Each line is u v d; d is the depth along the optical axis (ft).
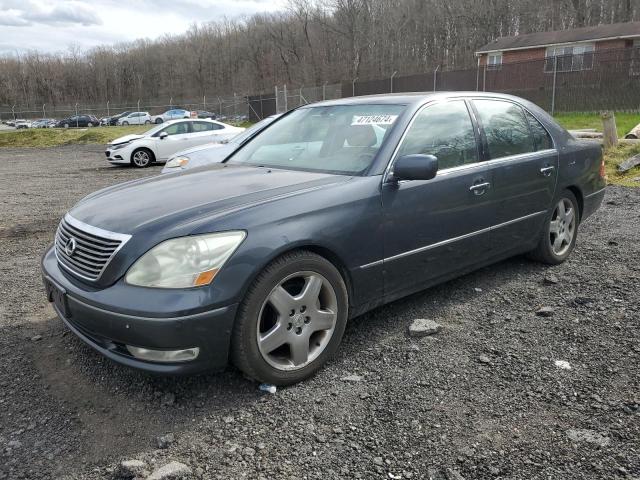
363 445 8.25
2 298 14.93
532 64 79.10
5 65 291.99
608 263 16.31
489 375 10.14
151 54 306.14
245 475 7.65
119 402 9.58
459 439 8.32
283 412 9.13
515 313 12.92
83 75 298.76
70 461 8.07
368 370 10.45
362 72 201.26
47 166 57.26
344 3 197.98
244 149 14.74
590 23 168.96
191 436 8.57
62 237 10.76
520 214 14.44
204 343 8.82
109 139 93.76
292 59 232.32
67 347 11.75
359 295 10.96
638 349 10.93
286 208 9.79
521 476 7.50
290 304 9.73
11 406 9.52
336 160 12.14
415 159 10.73
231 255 8.96
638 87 68.85
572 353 10.90
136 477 7.63
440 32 192.54
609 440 8.16
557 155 15.61
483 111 14.07
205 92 282.97
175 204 10.08
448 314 12.95
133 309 8.61
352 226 10.49
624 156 34.83
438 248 12.24
